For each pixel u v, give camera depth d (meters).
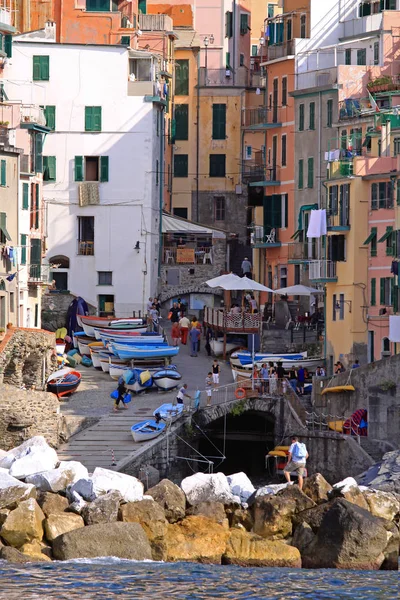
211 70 181.50
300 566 82.75
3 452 94.12
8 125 136.38
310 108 151.62
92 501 85.56
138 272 154.50
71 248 154.62
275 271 155.12
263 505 85.56
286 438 115.69
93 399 123.06
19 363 120.00
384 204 129.88
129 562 81.94
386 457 104.31
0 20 140.38
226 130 180.12
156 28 177.12
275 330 136.88
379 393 110.88
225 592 76.00
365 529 82.75
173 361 136.25
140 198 155.12
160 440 112.50
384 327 128.75
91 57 155.38
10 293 132.00
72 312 146.62
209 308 142.75
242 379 125.56
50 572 78.75
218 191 179.75
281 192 155.12
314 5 156.62
